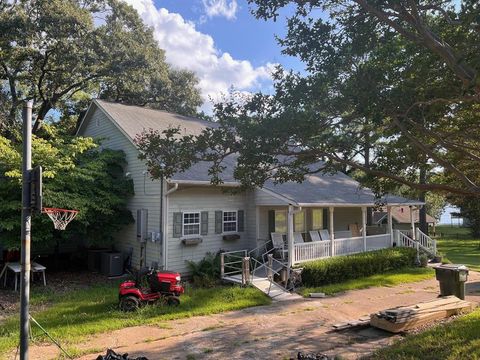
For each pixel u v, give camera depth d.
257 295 13.31
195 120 22.08
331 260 16.08
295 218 19.47
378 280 16.48
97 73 26.78
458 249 36.47
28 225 6.00
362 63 7.95
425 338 8.27
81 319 10.49
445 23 7.59
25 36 22.48
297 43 7.81
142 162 16.67
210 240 16.84
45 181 14.62
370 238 19.64
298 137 7.95
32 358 7.94
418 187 8.73
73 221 15.26
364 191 20.78
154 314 11.05
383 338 9.33
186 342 9.09
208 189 16.86
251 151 7.90
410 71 7.96
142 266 16.22
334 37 7.66
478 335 8.10
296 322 10.80
